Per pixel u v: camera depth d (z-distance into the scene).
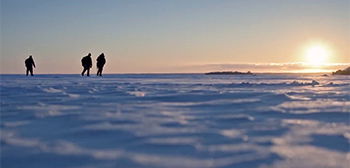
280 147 3.67
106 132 4.26
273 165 3.13
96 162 3.16
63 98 7.96
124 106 6.64
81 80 17.39
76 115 5.43
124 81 16.69
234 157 3.33
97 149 3.56
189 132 4.30
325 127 4.66
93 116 5.35
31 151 3.47
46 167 3.04
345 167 3.10
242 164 3.15
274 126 4.71
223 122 4.97
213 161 3.22
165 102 7.31
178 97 8.09
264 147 3.66
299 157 3.35
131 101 7.46
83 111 5.89
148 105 6.80
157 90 10.32
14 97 8.13
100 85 12.70
